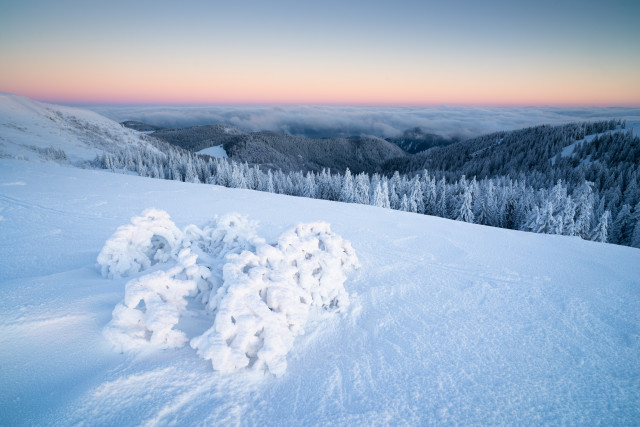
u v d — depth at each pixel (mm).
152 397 2293
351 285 5355
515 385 3047
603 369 3420
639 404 2895
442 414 2574
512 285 5777
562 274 6477
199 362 2740
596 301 5223
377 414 2500
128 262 4598
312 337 3613
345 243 6070
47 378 2355
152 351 2750
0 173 15664
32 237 7641
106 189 14539
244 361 2670
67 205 10961
